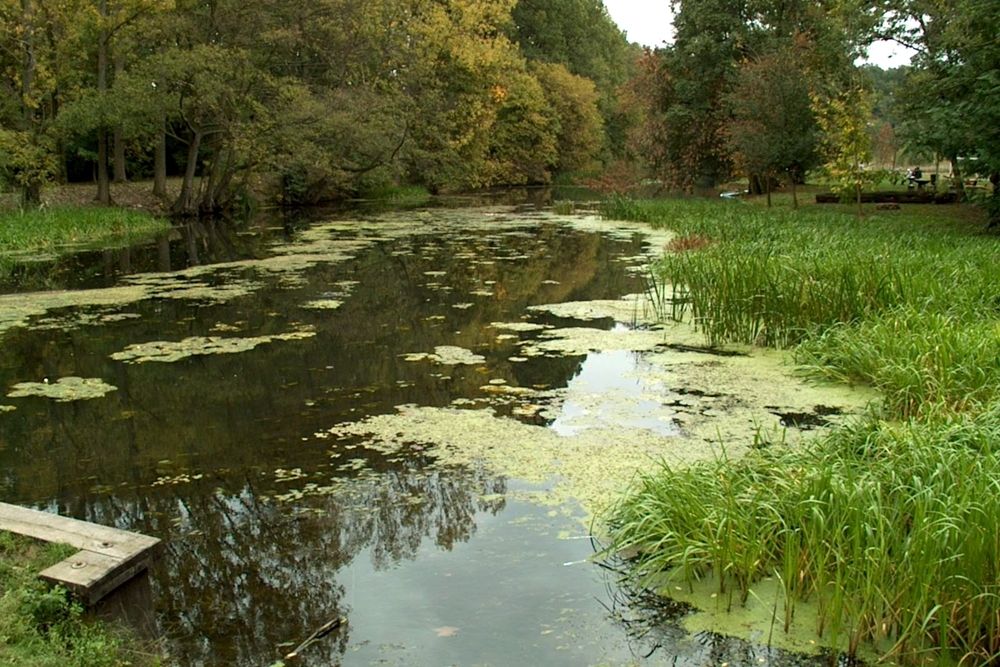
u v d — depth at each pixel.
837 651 3.24
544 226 21.14
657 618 3.52
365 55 27.69
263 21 21.02
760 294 8.26
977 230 14.29
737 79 24.05
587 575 3.91
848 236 12.73
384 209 27.78
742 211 19.86
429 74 32.44
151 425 6.20
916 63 18.97
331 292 11.65
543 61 48.81
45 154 18.83
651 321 9.49
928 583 3.17
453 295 11.41
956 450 4.17
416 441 5.71
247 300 11.02
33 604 3.30
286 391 6.98
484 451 5.48
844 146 16.91
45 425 6.23
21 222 17.47
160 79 19.36
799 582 3.54
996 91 12.62
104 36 20.53
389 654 3.30
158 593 3.83
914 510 3.67
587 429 5.84
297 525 4.52
